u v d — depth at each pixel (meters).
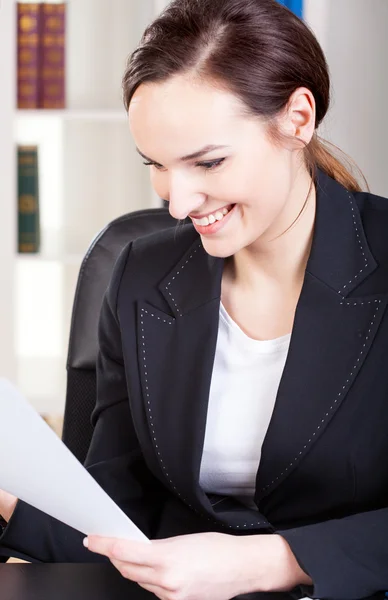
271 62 1.19
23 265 4.00
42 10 3.61
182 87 1.16
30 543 1.40
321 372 1.34
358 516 1.26
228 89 1.16
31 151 3.66
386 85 3.89
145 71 1.17
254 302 1.44
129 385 1.47
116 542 1.15
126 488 1.52
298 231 1.39
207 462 1.46
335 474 1.35
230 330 1.44
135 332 1.48
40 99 3.67
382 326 1.33
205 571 1.15
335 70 3.89
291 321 1.42
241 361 1.43
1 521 1.49
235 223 1.25
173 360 1.44
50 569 1.20
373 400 1.33
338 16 3.86
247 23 1.20
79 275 1.75
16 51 3.62
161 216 1.75
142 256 1.54
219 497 1.49
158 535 1.47
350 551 1.21
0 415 0.99
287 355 1.36
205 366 1.41
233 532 1.41
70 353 1.74
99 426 1.57
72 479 1.03
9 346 3.74
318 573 1.17
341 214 1.39
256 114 1.18
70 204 3.96
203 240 1.28
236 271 1.46
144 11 3.83
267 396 1.42
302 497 1.38
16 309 3.72
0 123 3.63
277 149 1.21
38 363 3.97
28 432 0.99
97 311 1.73
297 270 1.42
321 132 1.57
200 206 1.22
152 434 1.44
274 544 1.21
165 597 1.15
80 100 3.88
